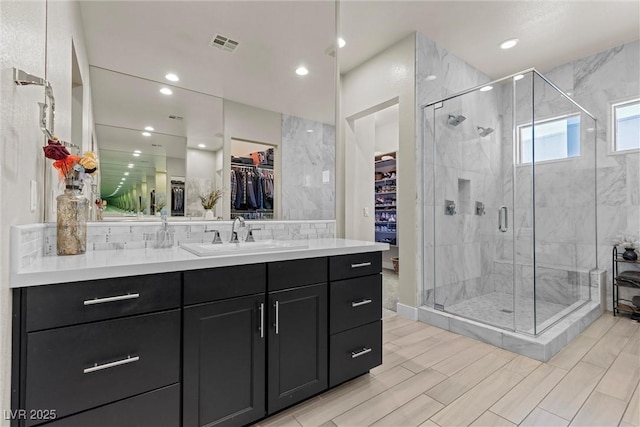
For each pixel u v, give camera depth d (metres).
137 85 1.72
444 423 1.45
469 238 3.04
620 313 3.04
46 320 0.94
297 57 2.27
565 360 2.07
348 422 1.46
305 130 2.35
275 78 2.19
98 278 1.02
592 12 2.62
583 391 1.70
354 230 3.74
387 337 2.50
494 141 2.79
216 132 1.96
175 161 1.82
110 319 1.05
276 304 1.47
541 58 3.39
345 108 3.68
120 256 1.31
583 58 3.38
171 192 1.80
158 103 1.78
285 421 1.47
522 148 2.62
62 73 1.44
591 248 3.19
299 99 2.31
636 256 2.89
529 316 2.48
